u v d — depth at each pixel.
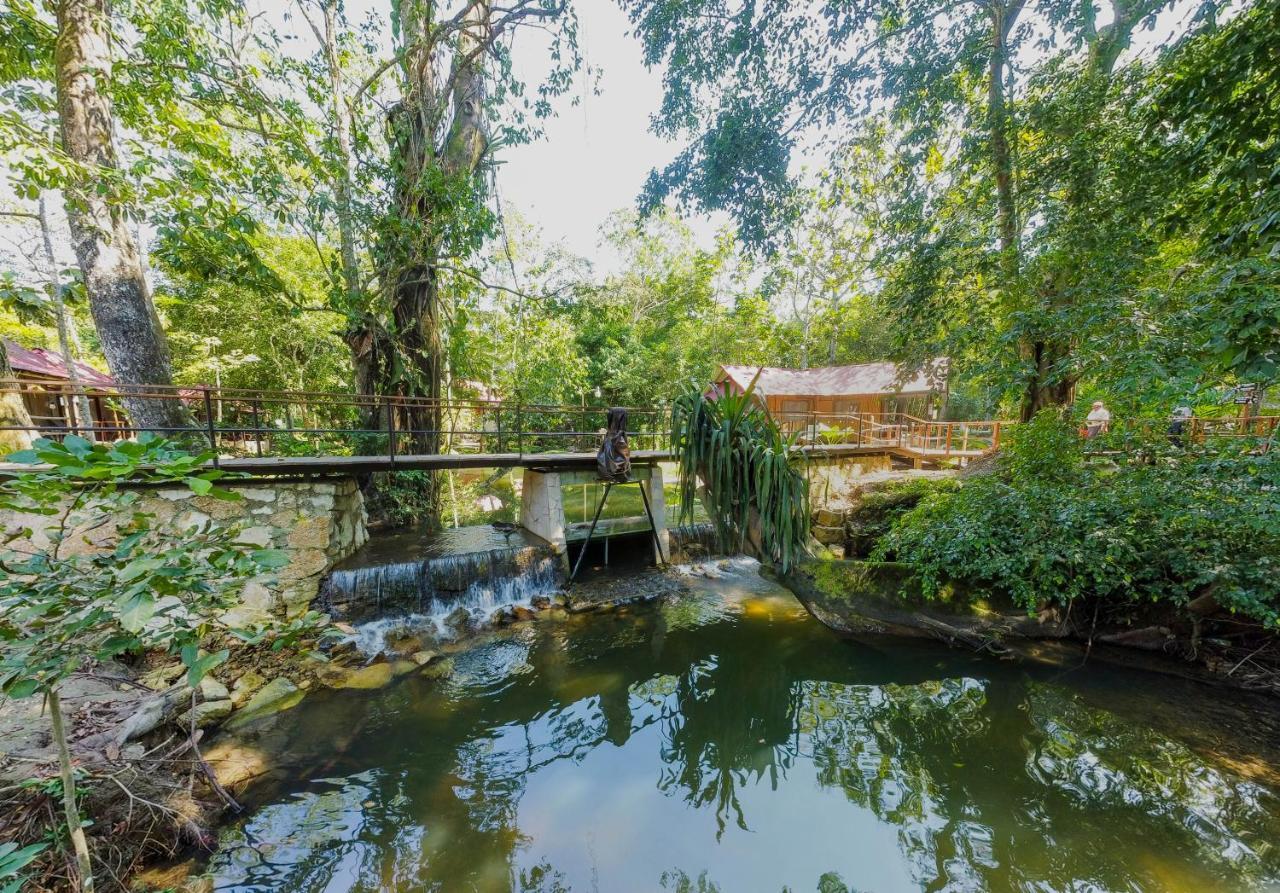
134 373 5.53
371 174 7.48
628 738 3.55
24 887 1.91
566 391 13.40
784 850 2.54
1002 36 6.48
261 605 4.46
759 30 6.06
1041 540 4.11
